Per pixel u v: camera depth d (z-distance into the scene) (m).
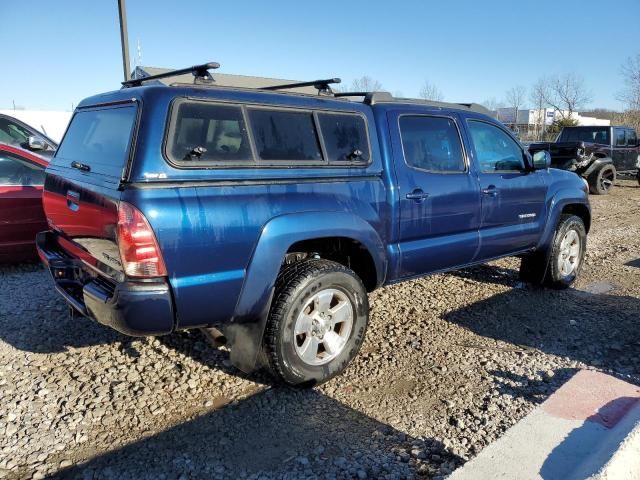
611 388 3.14
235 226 3.11
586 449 2.58
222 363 3.99
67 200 3.63
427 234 4.37
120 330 2.99
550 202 5.60
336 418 3.29
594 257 7.62
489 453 2.57
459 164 4.65
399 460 2.88
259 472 2.77
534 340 4.53
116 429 3.14
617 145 16.69
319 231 3.48
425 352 4.25
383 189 3.97
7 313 4.85
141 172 2.85
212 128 3.14
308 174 3.52
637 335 4.64
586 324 4.91
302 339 3.56
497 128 5.13
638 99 35.19
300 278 3.43
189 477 2.72
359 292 3.76
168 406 3.40
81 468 2.79
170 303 2.95
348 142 3.82
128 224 2.80
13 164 6.14
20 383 3.63
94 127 3.62
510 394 3.58
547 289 6.00
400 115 4.21
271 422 3.24
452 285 6.07
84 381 3.68
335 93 4.43
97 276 3.33
